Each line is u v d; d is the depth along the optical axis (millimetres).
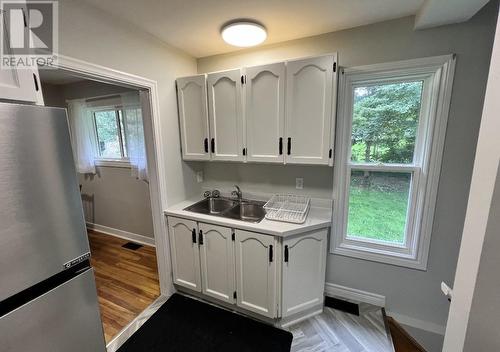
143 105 1973
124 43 1660
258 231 1750
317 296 1959
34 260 863
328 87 1685
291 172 2250
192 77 2080
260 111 1907
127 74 1691
